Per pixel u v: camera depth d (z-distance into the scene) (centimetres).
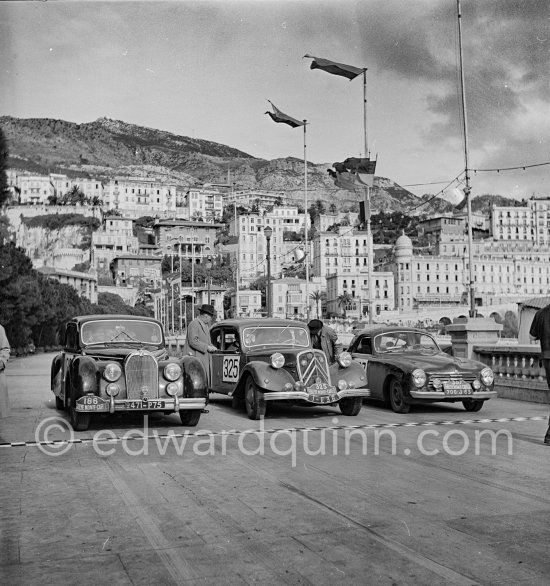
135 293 10931
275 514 503
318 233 14488
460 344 1520
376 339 1256
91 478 629
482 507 521
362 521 484
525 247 15975
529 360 1336
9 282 3619
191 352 1259
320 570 388
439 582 370
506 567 392
